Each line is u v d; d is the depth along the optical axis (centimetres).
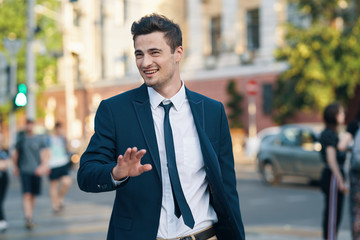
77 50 3447
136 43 247
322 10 1939
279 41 2764
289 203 1163
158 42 244
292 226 877
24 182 897
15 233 827
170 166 248
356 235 554
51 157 1071
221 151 265
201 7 3141
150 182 246
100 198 1310
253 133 2622
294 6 2133
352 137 596
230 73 2938
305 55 1877
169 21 249
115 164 229
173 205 249
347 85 1909
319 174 1398
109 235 255
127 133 249
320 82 1914
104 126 249
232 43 2991
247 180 1686
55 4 2906
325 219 610
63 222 937
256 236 768
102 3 3453
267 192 1370
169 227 248
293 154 1455
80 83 3725
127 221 246
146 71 247
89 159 243
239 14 2969
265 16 2833
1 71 1237
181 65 3209
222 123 266
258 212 1045
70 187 1595
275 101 2116
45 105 4025
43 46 2856
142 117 251
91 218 983
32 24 1692
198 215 253
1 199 862
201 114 260
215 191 252
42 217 1002
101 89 3625
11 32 2789
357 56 1855
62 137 1108
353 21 1922
